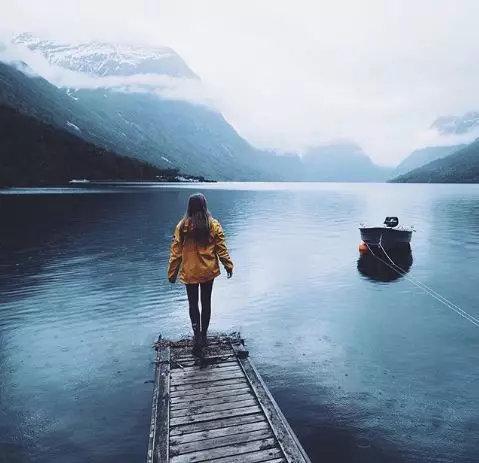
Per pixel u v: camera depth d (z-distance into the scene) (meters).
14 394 8.50
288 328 12.59
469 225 41.44
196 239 8.09
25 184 131.00
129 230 33.00
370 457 6.76
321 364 10.08
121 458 6.66
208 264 8.16
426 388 8.94
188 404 7.11
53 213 45.84
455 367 9.93
